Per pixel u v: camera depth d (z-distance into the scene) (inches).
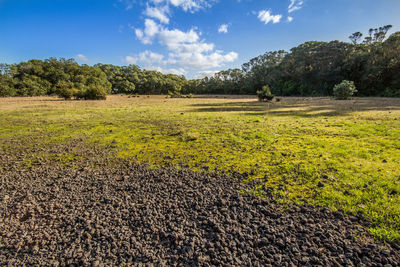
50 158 275.4
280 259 103.7
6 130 462.3
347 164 205.9
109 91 2910.9
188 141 335.0
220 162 235.5
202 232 125.8
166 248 115.3
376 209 133.6
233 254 108.6
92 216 146.6
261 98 1333.7
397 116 484.4
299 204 146.7
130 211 151.0
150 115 695.1
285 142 300.8
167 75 4296.3
